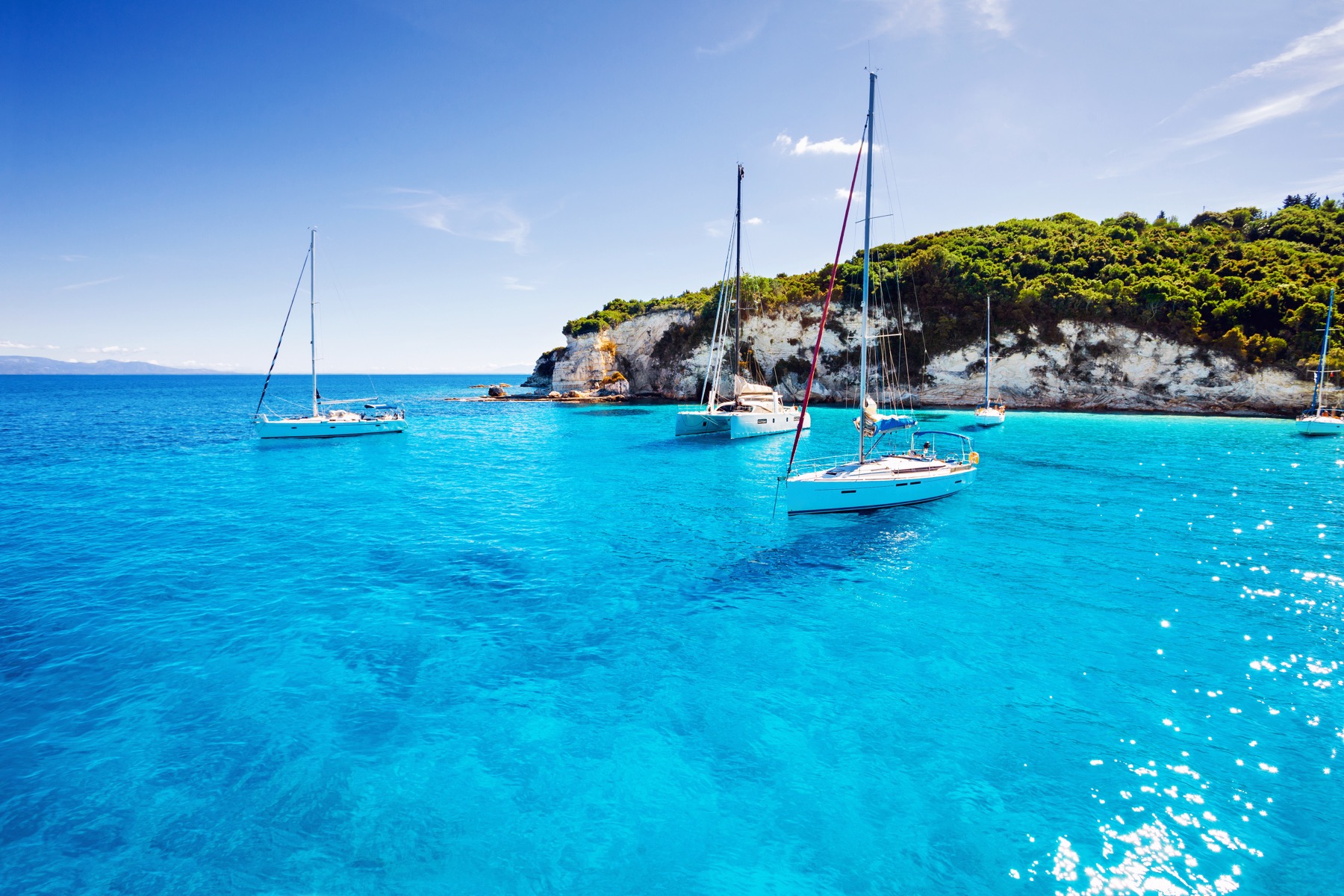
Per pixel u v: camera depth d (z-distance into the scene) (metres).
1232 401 52.72
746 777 7.61
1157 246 62.00
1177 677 9.74
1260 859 6.14
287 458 33.47
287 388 160.38
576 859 6.40
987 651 10.73
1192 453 32.75
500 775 7.69
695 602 13.13
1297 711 8.72
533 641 11.30
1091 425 46.88
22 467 30.20
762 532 18.28
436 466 30.78
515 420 56.69
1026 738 8.25
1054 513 20.09
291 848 6.55
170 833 6.73
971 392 62.84
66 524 19.34
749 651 10.88
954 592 13.48
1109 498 22.16
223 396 106.44
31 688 9.60
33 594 13.38
